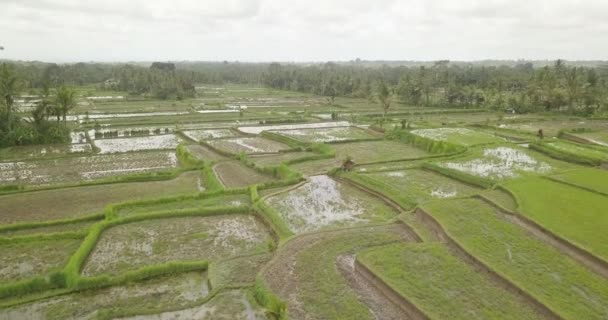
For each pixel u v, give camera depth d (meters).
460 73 120.81
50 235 21.00
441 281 16.45
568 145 42.12
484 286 16.12
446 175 33.12
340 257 19.22
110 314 15.05
